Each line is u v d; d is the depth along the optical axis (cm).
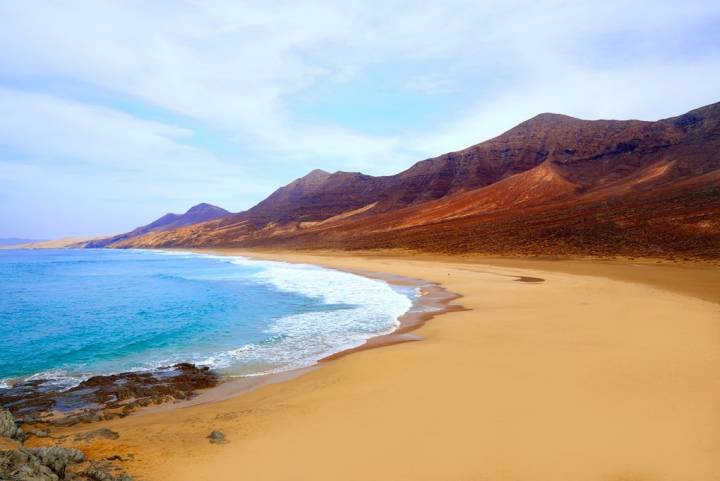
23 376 1375
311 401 1016
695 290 2422
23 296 3381
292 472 702
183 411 1014
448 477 670
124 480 664
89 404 1108
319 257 7962
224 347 1678
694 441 741
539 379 1057
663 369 1089
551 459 707
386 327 1908
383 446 774
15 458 628
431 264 5241
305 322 2091
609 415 848
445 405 934
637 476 653
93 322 2233
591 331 1513
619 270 3578
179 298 3117
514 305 2161
